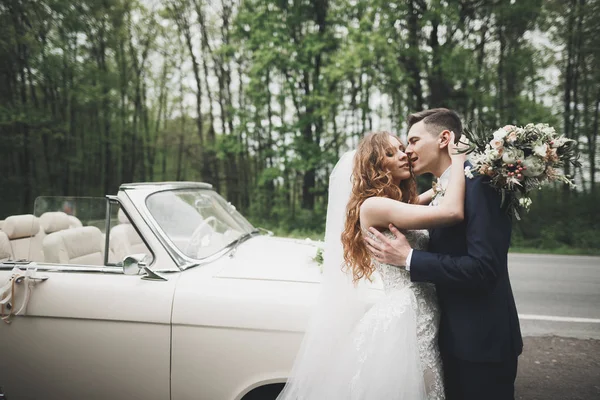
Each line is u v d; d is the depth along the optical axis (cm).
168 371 221
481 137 173
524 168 161
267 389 229
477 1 1312
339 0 1441
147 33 2200
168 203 274
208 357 216
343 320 201
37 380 235
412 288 189
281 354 209
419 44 1338
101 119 2047
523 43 1391
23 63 1744
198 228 282
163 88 2373
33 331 234
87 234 298
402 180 212
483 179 174
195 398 219
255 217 1827
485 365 177
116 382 227
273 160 1733
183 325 219
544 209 1397
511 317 185
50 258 266
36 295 235
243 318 213
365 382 177
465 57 1250
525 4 1258
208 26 2184
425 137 197
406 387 173
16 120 1730
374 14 1296
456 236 182
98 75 1864
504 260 171
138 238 300
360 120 1554
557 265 844
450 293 184
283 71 1497
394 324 180
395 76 1286
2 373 238
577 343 423
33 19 1706
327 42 1456
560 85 1480
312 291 221
